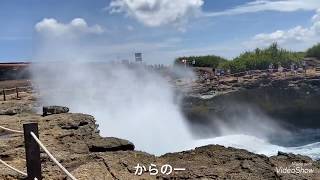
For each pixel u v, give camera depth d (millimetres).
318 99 41188
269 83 46469
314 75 48062
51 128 14188
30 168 7441
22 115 18609
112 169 9102
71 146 11430
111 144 11570
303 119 31312
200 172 8688
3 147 11562
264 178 8234
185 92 42594
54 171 9172
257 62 61188
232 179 8227
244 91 44281
